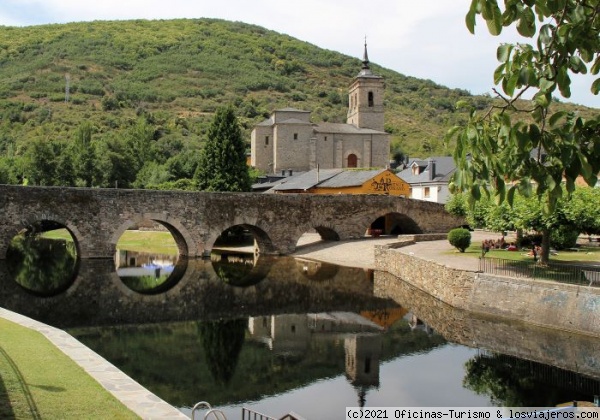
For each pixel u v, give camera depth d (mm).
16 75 150000
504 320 24953
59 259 47750
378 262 44062
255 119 138125
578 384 17344
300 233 52812
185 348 22203
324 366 19969
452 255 36906
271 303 31547
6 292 32812
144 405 11227
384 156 95500
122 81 158000
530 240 39344
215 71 177625
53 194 42969
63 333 17578
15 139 106812
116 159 90625
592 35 4852
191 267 44531
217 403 16312
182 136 122750
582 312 21547
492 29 4398
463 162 4902
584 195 26391
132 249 56312
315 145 92125
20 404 10125
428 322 26500
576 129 4910
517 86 4812
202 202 48312
